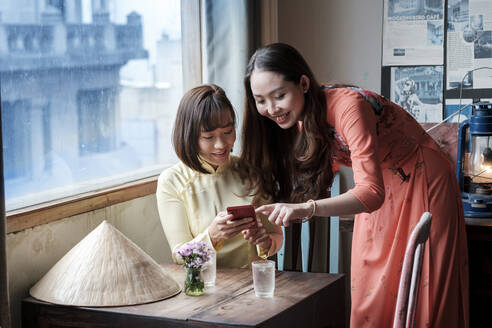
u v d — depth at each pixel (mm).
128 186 2154
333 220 2506
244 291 1633
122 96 2209
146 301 1550
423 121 2852
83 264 1615
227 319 1413
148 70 2348
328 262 2521
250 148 1919
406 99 2865
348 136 1656
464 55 2771
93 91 2062
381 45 2881
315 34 2975
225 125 1812
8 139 1736
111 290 1560
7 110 1730
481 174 2525
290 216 1522
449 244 1911
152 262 1680
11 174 1749
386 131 1851
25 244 1717
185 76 2586
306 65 1710
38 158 1841
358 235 2004
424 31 2811
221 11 2498
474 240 2352
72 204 1872
